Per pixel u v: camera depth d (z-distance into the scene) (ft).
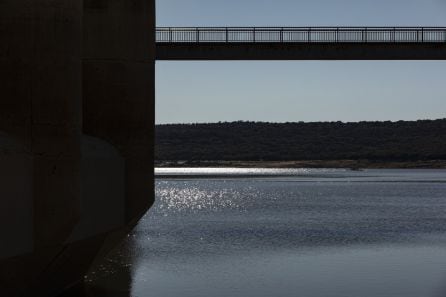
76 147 44.45
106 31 59.11
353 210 209.26
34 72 42.68
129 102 59.52
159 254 95.30
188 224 155.53
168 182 493.36
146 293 63.10
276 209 214.48
